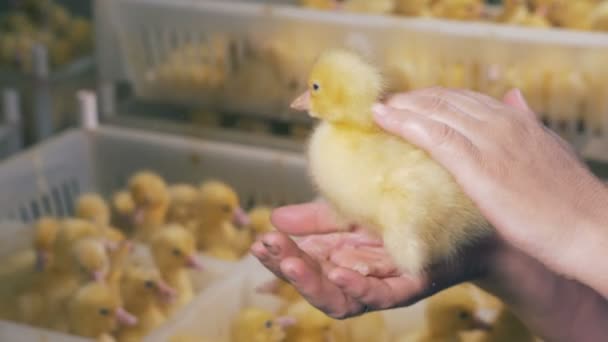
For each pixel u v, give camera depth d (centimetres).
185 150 119
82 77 149
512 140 60
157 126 127
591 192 59
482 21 130
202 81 126
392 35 113
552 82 110
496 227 58
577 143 113
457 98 63
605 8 120
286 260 57
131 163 123
